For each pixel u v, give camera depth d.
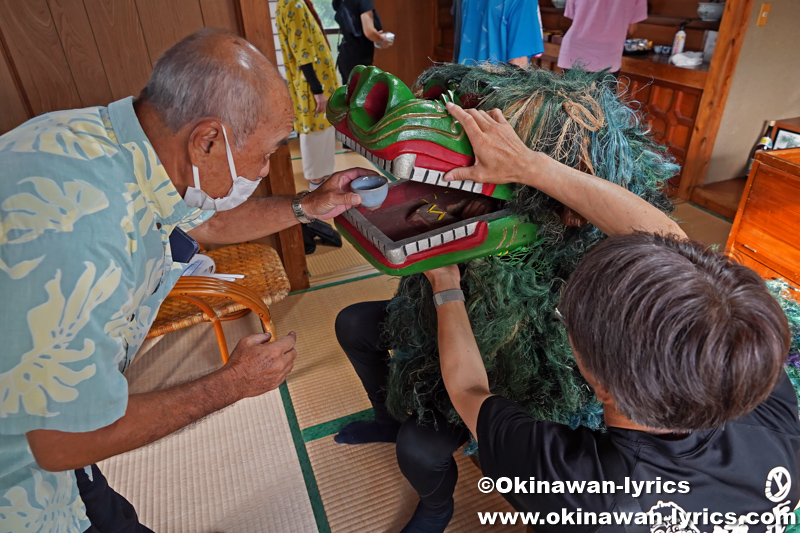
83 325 0.74
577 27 3.42
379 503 1.59
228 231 1.41
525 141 1.04
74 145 0.79
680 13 3.75
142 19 1.91
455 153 0.98
